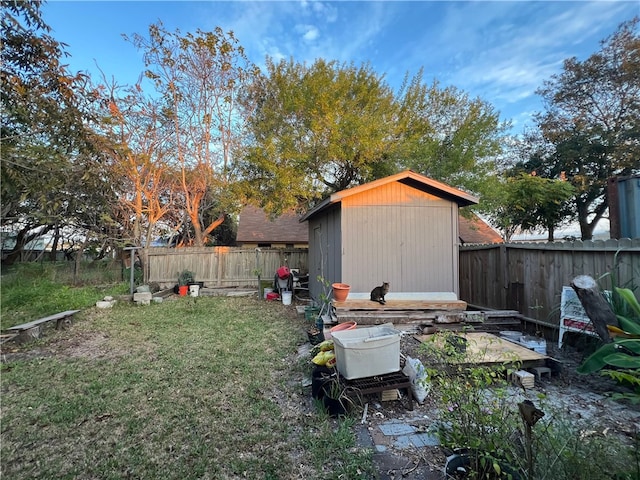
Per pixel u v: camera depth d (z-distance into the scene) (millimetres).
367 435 2664
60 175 5613
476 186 10188
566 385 3477
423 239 6266
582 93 14812
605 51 13945
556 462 1757
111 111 10656
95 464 2348
